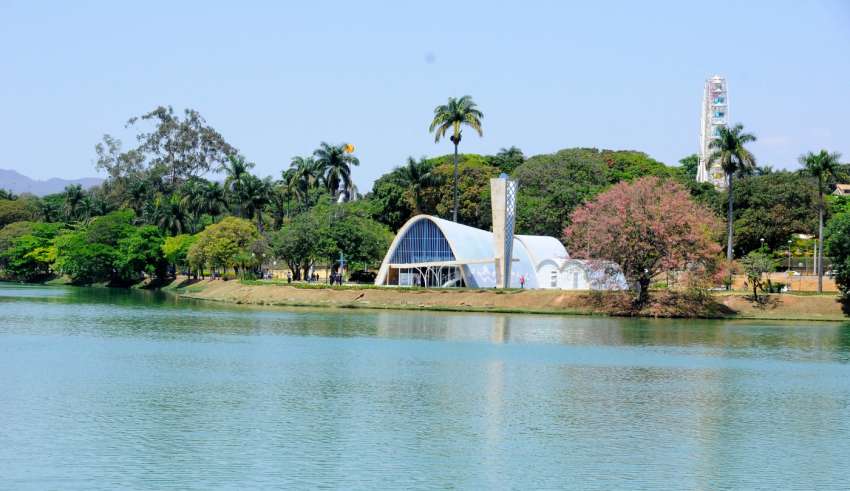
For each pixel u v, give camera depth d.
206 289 170.00
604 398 59.84
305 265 166.62
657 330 103.12
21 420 50.62
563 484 40.47
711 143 136.38
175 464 42.34
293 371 68.88
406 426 50.72
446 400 58.22
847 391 63.78
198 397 57.78
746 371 72.31
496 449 46.12
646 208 119.62
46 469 41.28
